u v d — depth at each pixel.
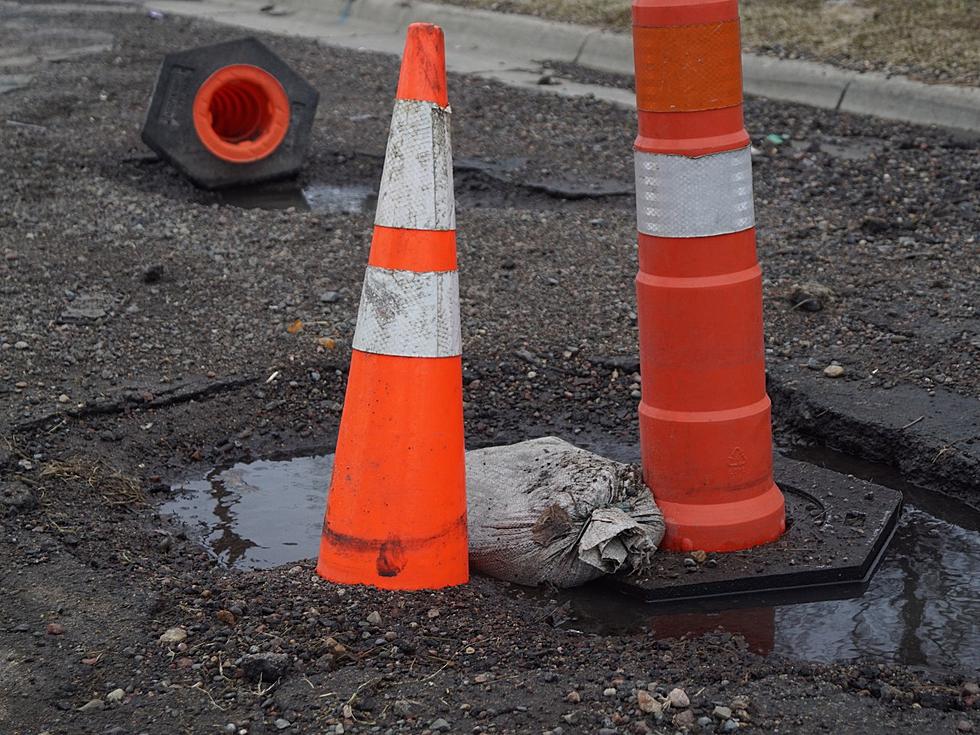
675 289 4.56
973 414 5.95
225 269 8.11
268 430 6.25
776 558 4.73
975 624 4.49
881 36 13.16
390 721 3.73
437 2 17.11
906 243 8.30
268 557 5.12
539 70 14.44
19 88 13.30
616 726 3.68
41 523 5.07
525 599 4.64
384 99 13.09
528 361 6.80
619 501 4.76
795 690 3.89
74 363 6.65
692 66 4.35
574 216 9.24
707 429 4.68
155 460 5.94
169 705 3.85
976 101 11.16
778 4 14.84
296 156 10.60
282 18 18.30
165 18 18.23
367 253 8.45
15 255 8.20
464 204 9.81
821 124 11.48
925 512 5.45
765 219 8.99
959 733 3.68
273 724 3.73
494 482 4.92
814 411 6.16
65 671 4.03
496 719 3.72
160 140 10.10
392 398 4.43
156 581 4.63
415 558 4.49
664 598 4.61
